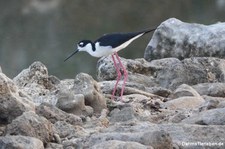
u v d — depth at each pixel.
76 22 50.69
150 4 56.06
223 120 11.20
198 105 13.17
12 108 11.41
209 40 18.59
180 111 12.63
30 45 42.12
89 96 12.96
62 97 12.62
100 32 47.78
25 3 56.78
